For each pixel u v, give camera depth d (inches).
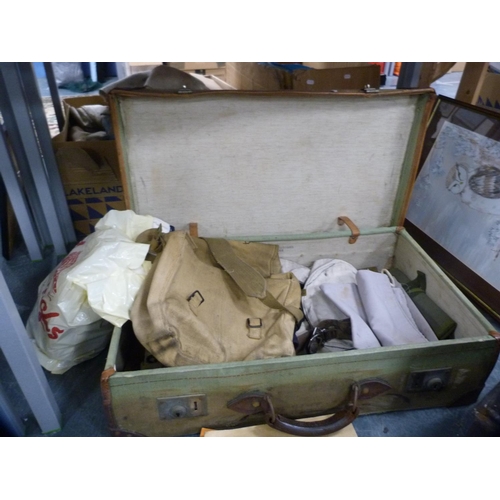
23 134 51.2
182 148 40.6
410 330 40.5
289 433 31.9
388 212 49.1
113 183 61.1
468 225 50.3
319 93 38.4
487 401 30.1
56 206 60.1
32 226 57.3
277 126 40.6
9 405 34.0
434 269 43.6
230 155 41.7
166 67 49.6
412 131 43.1
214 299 38.4
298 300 44.1
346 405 35.7
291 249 49.1
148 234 39.3
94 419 38.0
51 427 36.3
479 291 49.1
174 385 31.5
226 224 46.6
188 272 37.7
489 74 63.5
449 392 37.1
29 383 32.6
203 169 42.2
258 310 40.6
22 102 49.6
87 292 34.0
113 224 39.9
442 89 124.0
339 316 42.6
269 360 31.9
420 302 44.4
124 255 36.0
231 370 31.4
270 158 42.5
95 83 146.9
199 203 44.5
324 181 45.2
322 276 47.2
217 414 34.0
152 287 33.6
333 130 41.8
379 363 33.4
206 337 34.5
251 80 80.6
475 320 37.4
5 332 29.2
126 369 36.8
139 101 37.4
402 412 38.7
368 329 39.6
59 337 38.8
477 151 49.4
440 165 54.7
